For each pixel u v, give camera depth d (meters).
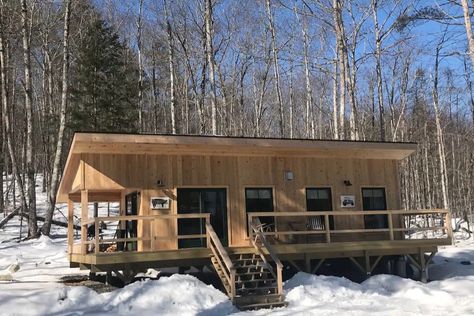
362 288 13.54
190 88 39.53
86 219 13.66
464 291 13.48
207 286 12.23
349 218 16.50
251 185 15.48
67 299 10.90
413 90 42.41
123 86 32.88
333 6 26.03
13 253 19.14
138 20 35.59
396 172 17.42
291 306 11.82
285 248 14.30
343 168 16.75
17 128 40.97
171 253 13.16
